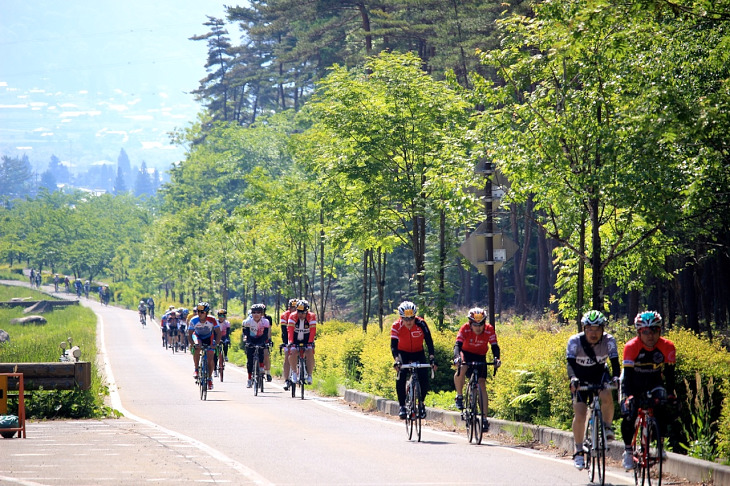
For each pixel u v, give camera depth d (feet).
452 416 187.01
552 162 193.77
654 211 180.75
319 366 311.88
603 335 114.52
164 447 144.25
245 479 113.50
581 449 115.14
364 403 230.07
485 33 508.12
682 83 177.27
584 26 167.53
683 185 177.37
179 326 536.42
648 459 106.32
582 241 209.56
